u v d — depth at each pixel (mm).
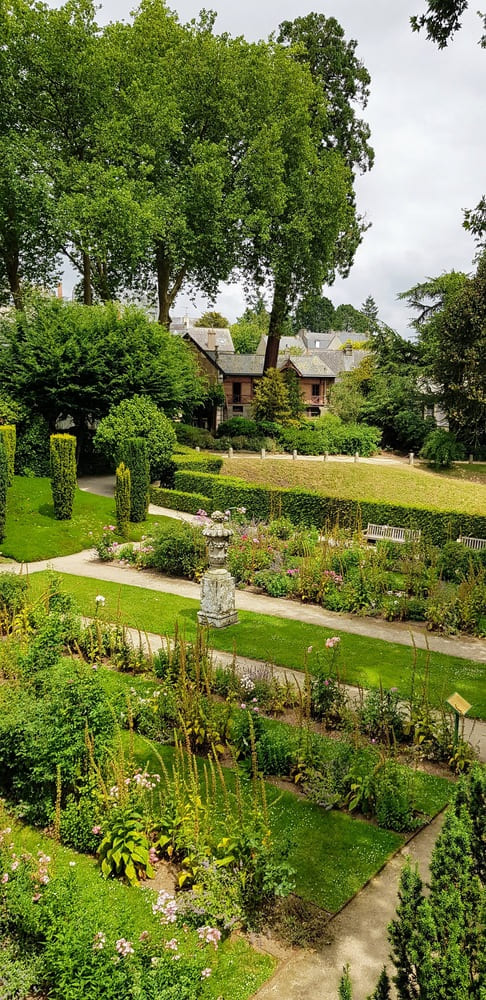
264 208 32594
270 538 17875
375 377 45281
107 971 3928
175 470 27875
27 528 19969
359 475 32438
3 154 26297
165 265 35312
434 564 15859
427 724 7746
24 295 29859
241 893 4996
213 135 32188
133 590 14922
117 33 29328
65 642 10328
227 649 11070
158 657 9516
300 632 12180
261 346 69812
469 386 31828
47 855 5355
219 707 7887
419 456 41656
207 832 5434
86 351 27203
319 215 34719
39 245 31641
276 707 8586
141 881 5324
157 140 29141
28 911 4375
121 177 28406
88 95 27812
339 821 6336
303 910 5109
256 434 40938
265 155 30578
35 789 6023
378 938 4836
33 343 26438
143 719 7840
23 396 26734
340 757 6824
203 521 18781
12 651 8516
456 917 2928
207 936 4469
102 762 6145
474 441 39219
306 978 4438
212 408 47844
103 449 26953
